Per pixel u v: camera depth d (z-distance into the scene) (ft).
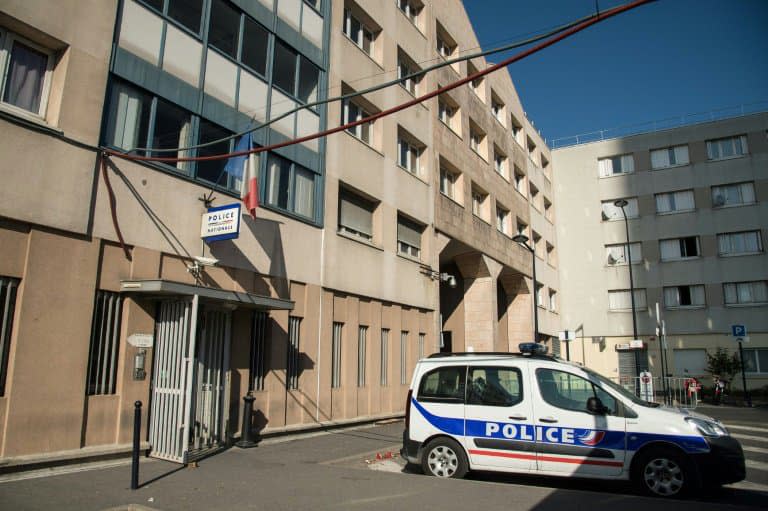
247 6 42.83
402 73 68.69
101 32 31.37
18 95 28.27
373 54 63.26
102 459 28.37
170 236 33.99
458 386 27.89
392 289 58.75
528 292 103.76
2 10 26.86
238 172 35.65
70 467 26.89
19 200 26.50
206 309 33.58
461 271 86.28
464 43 86.63
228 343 34.88
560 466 25.18
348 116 56.44
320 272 47.78
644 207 122.62
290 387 43.27
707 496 24.88
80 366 28.14
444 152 74.79
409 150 68.39
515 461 25.93
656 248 119.85
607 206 126.41
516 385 26.91
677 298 116.57
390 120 62.69
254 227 40.98
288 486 24.27
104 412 29.14
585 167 130.11
